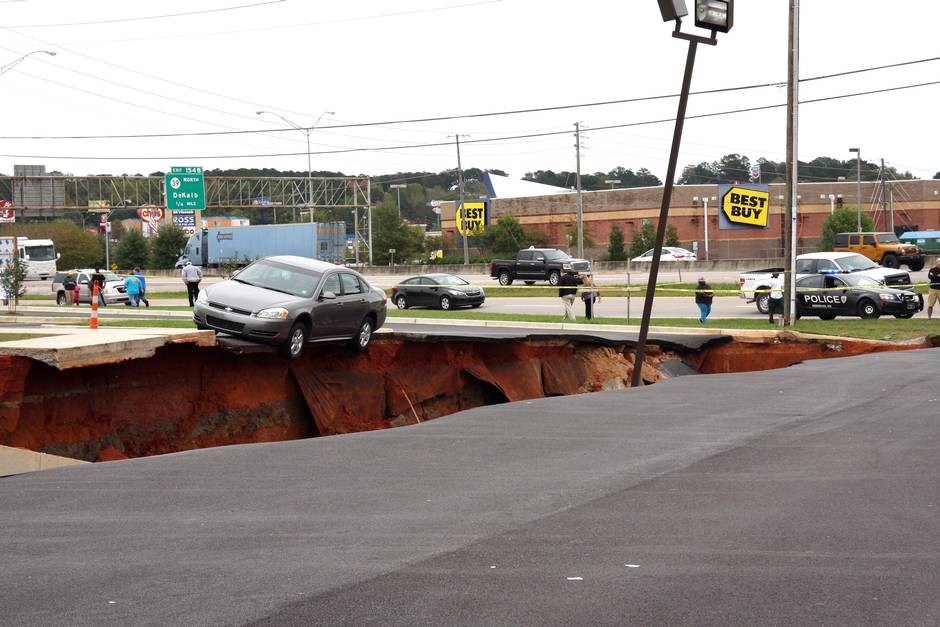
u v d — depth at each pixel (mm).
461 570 6359
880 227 82375
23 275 34719
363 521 7758
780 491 8781
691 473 9711
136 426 16031
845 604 5648
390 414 20797
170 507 8398
